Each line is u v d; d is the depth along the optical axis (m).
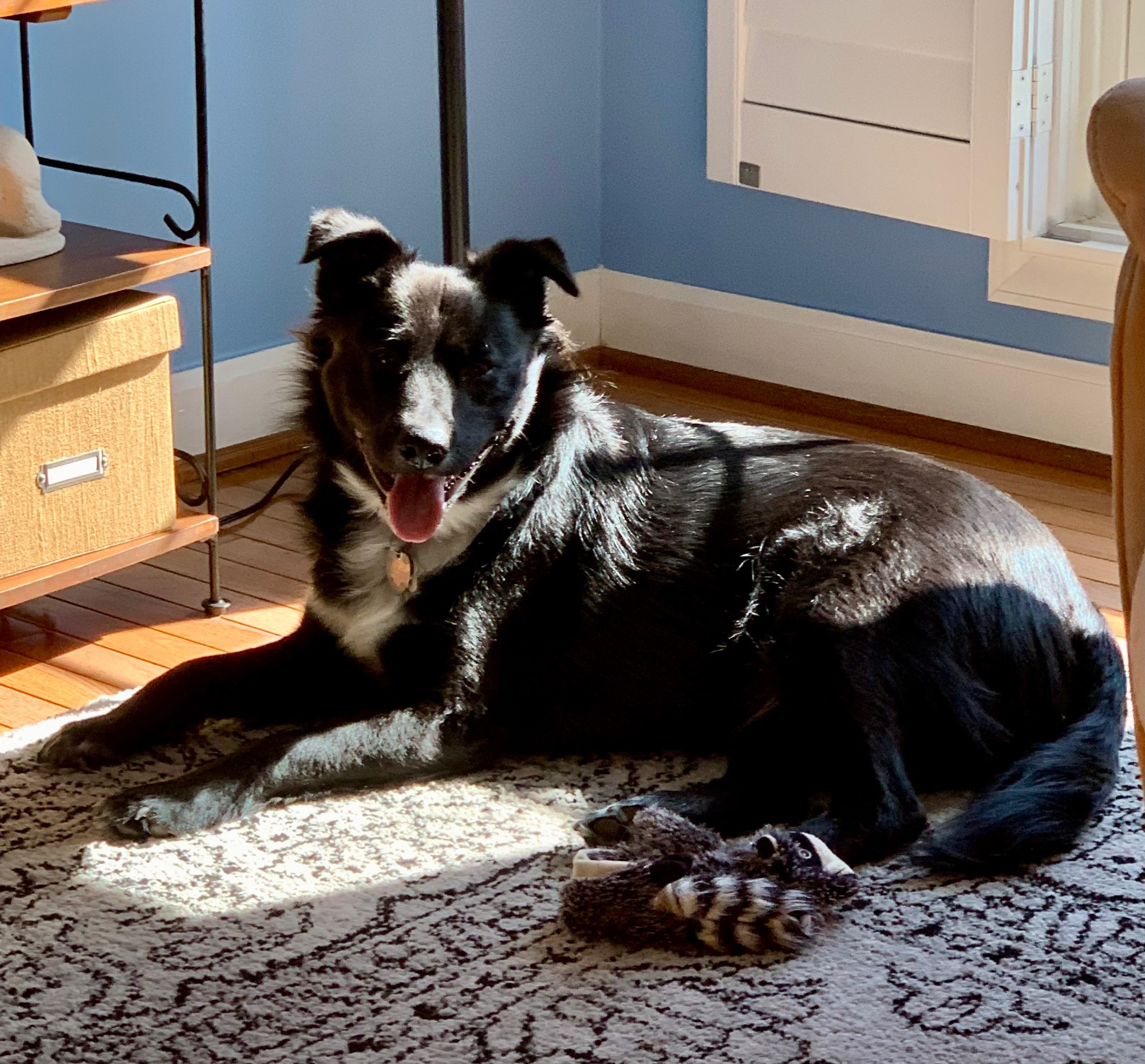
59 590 2.83
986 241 3.63
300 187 3.67
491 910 1.92
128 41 3.29
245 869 2.00
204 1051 1.64
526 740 2.34
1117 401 1.51
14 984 1.76
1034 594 2.26
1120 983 1.76
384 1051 1.64
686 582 2.33
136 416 2.62
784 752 2.20
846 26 3.54
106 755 2.28
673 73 4.04
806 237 3.94
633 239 4.27
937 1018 1.70
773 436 2.50
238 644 2.75
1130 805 2.18
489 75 3.95
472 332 2.23
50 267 2.50
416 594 2.28
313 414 2.37
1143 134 1.42
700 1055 1.63
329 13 3.61
